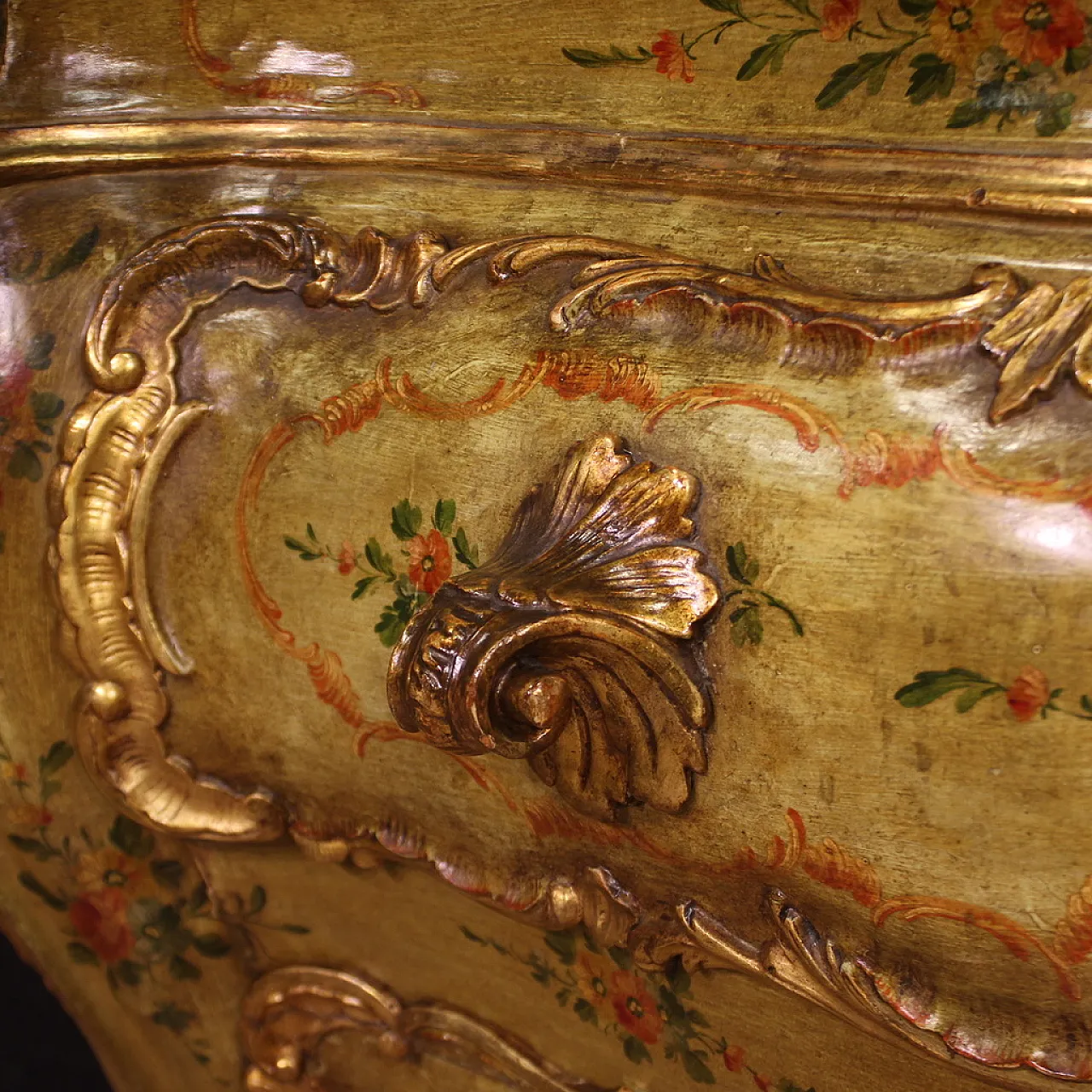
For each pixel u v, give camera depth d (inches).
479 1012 55.8
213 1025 60.4
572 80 47.1
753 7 43.6
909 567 37.4
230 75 50.5
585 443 42.4
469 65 48.2
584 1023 52.9
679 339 42.4
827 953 41.5
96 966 60.2
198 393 49.4
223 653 50.3
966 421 37.6
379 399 46.8
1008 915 37.9
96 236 50.8
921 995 40.2
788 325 40.6
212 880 56.7
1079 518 35.5
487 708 39.7
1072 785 36.0
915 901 39.2
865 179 42.7
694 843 42.9
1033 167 40.3
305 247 48.6
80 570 50.4
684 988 48.3
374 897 55.1
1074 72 39.7
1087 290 37.7
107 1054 62.9
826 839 40.0
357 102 49.8
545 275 45.6
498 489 44.2
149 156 51.1
